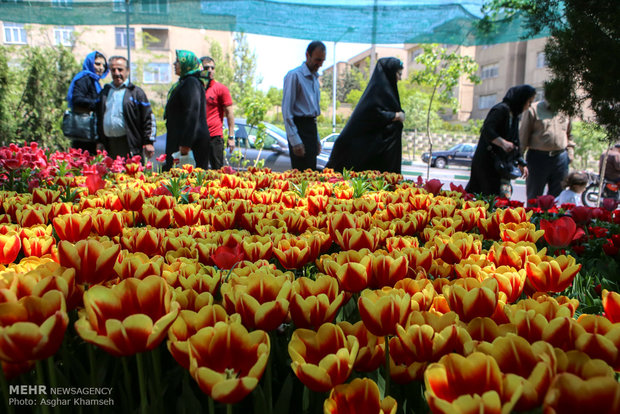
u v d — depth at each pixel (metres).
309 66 6.70
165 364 1.10
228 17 8.44
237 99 31.27
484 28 8.33
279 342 1.15
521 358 0.75
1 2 8.33
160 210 2.23
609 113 4.57
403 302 0.92
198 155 6.28
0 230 1.50
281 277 1.02
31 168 4.22
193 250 1.50
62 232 1.46
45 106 16.08
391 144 7.27
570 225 1.94
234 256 1.35
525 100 6.30
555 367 0.70
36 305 0.79
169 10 8.27
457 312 1.02
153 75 34.00
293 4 8.37
